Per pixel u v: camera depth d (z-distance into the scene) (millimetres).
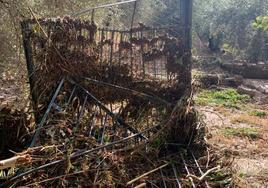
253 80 12156
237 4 15984
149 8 12625
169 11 12617
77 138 3766
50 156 3387
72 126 4027
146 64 4871
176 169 3912
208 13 16469
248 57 15227
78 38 4434
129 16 9500
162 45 4859
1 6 6223
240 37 16031
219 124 6566
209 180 3693
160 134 4297
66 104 4168
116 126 4355
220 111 7547
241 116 7148
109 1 7559
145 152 4016
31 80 4336
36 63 4305
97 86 4566
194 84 5039
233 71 12766
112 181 3377
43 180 3129
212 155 4230
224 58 15828
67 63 4375
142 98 4738
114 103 4707
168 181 3631
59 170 3289
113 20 7770
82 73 4508
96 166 3445
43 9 6652
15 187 3061
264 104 8664
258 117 7367
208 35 17578
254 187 4086
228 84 10609
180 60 4902
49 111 3980
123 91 4676
